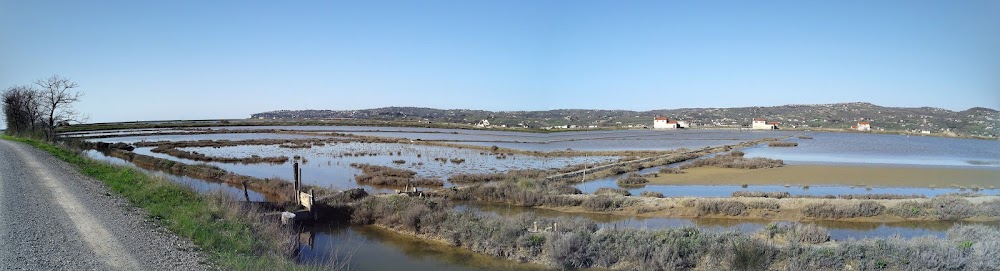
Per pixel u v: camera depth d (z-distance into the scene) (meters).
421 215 25.34
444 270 19.72
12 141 52.25
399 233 24.94
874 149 88.50
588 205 30.50
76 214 17.59
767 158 63.75
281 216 24.17
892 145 101.56
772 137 134.88
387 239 23.98
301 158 63.06
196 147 79.75
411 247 22.69
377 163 58.59
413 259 21.05
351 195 31.22
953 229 22.72
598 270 19.22
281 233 19.97
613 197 31.27
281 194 34.03
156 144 81.38
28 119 69.25
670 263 18.56
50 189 22.22
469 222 23.84
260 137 107.31
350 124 184.12
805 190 39.28
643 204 30.30
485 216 26.20
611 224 26.83
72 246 13.88
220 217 19.98
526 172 46.84
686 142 111.00
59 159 35.69
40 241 14.05
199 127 149.25
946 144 107.06
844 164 58.19
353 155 68.06
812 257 18.34
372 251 22.12
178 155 64.50
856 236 24.53
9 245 13.45
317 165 55.59
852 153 78.19
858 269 17.98
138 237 15.36
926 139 130.75
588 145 99.19
